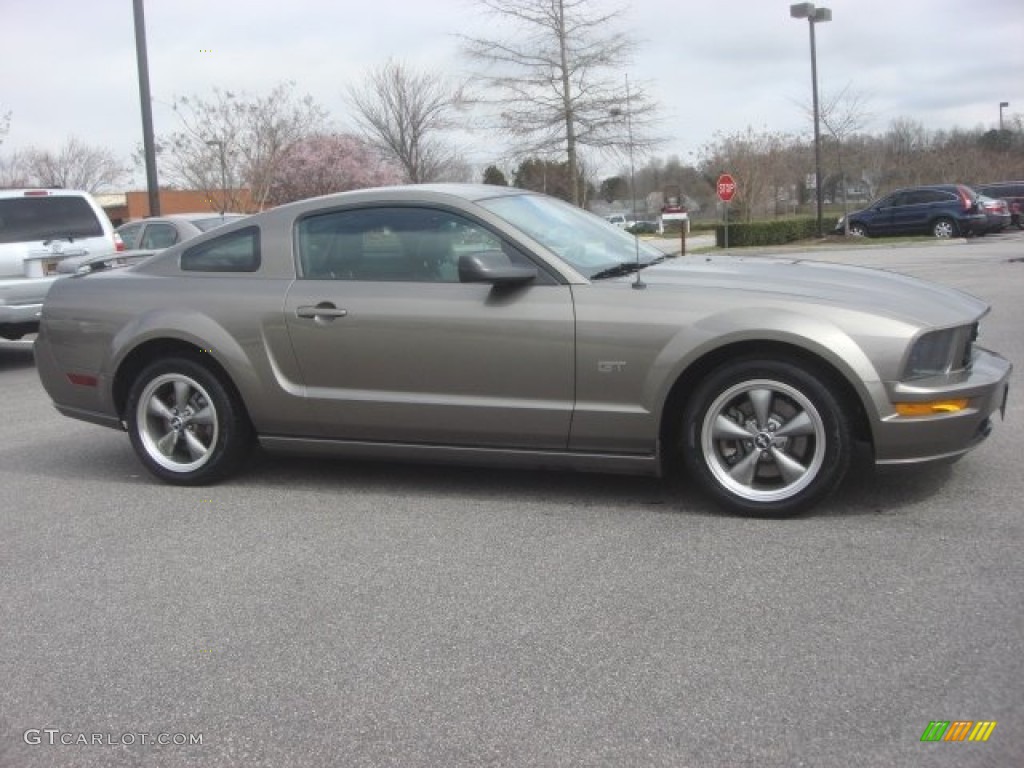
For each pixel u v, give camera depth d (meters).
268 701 3.20
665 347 4.55
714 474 4.66
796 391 4.44
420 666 3.37
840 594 3.75
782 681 3.14
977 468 5.23
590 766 2.76
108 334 5.70
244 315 5.32
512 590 3.96
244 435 5.56
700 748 2.81
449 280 5.01
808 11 29.30
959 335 4.50
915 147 46.44
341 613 3.82
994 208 29.02
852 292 4.58
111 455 6.58
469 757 2.83
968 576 3.86
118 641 3.67
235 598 4.02
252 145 29.47
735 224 31.14
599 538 4.49
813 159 39.16
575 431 4.77
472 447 5.02
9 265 10.23
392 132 36.56
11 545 4.79
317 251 5.33
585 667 3.31
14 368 11.18
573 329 4.68
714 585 3.90
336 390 5.20
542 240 4.93
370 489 5.45
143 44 17.59
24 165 45.19
